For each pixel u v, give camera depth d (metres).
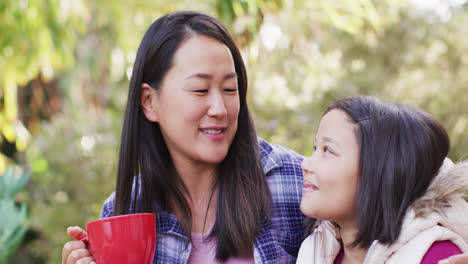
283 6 2.82
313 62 3.92
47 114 5.77
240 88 1.17
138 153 1.19
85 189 3.68
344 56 5.93
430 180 0.96
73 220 3.66
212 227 1.15
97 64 4.93
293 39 3.16
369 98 1.03
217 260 1.14
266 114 3.47
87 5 3.96
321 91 3.84
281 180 1.20
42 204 3.88
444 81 5.79
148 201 1.19
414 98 5.40
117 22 3.85
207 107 1.05
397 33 6.11
